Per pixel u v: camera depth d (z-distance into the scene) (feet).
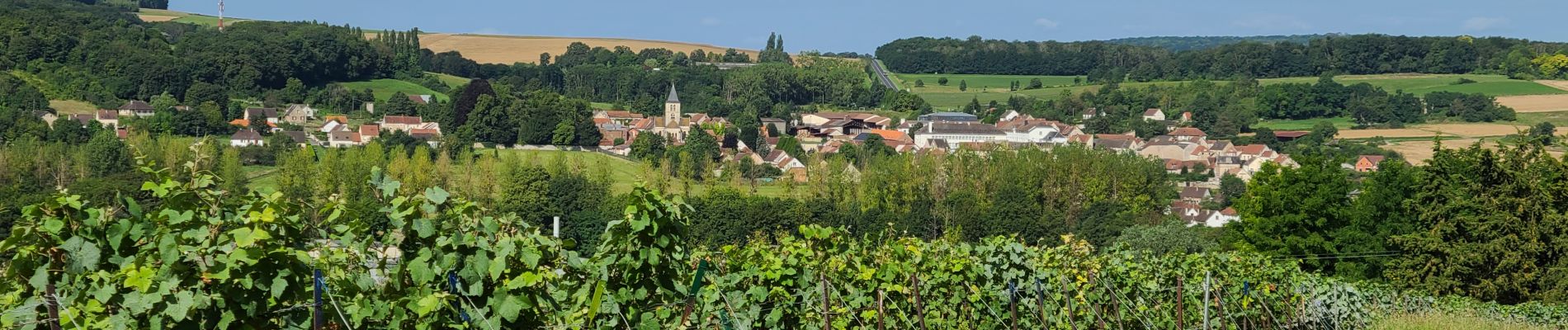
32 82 484.74
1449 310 73.46
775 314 33.53
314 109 556.10
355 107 590.55
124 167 248.32
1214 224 302.04
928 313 38.86
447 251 23.52
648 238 26.30
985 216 241.14
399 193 23.82
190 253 20.77
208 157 22.56
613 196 261.24
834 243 37.19
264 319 21.57
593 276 26.37
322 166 268.82
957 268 39.45
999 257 41.63
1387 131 518.37
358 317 22.50
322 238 23.43
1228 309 55.31
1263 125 581.12
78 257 19.97
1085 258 48.14
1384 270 120.57
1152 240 167.02
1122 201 277.44
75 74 507.71
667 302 27.63
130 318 20.10
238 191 257.14
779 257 35.09
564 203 239.71
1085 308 44.73
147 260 20.65
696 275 28.02
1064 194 272.51
